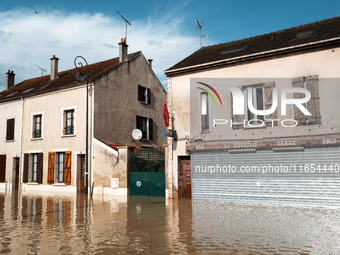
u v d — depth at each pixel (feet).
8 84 90.07
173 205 39.45
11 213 33.96
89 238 22.07
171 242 20.88
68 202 44.09
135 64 71.67
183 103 47.44
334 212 32.55
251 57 42.34
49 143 65.98
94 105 60.13
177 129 47.44
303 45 38.78
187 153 46.34
